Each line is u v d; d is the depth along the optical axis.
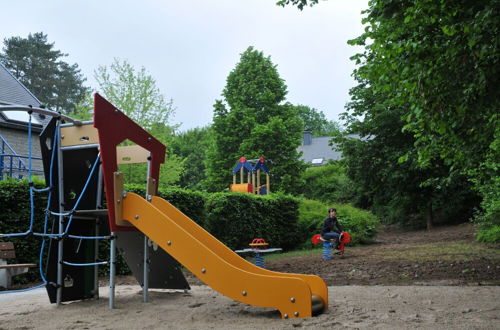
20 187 8.67
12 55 52.28
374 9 6.69
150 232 5.29
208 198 13.25
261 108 36.00
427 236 18.92
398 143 22.62
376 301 5.46
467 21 5.52
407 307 5.03
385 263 10.18
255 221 14.99
